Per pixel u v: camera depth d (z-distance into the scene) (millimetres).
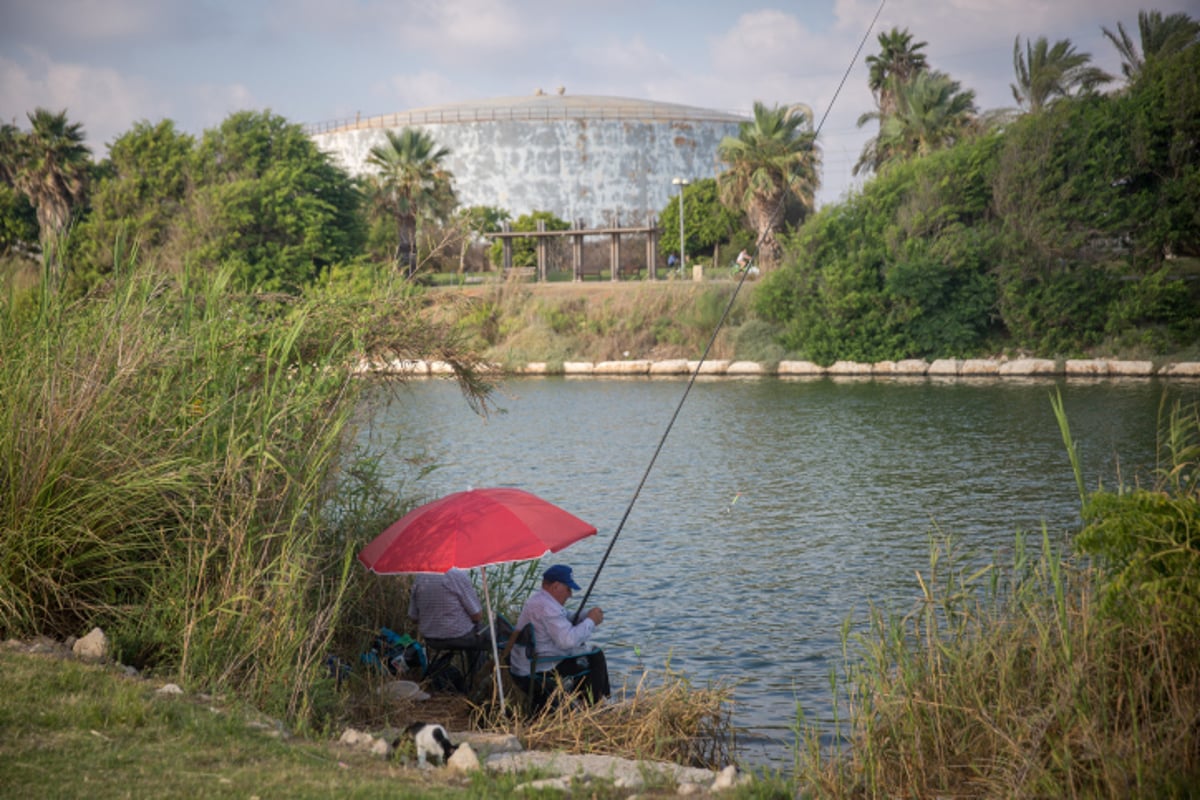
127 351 7074
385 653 8000
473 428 29188
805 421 29156
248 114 55125
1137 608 5316
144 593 6816
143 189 52656
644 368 48344
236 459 6785
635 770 5535
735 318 50688
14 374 6918
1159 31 47500
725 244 77812
